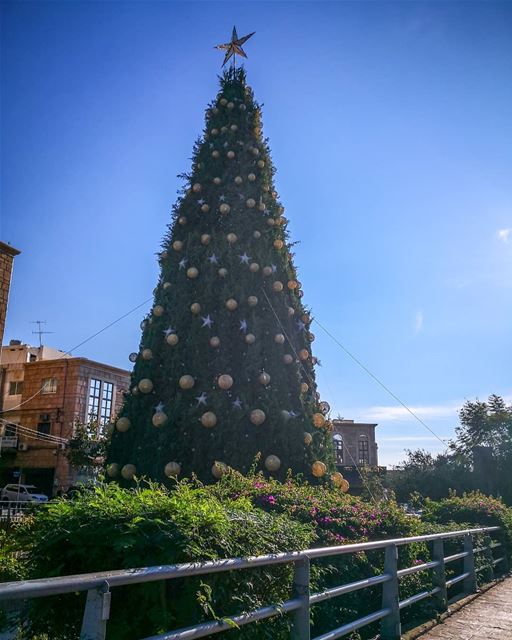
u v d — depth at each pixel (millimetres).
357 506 6656
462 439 30016
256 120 13070
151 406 9758
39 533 3088
